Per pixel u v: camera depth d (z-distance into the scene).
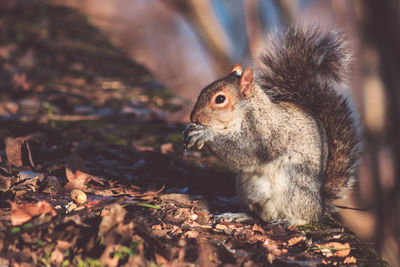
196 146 7.50
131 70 16.72
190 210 7.18
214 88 7.59
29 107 12.34
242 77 7.43
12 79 14.24
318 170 7.23
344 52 7.79
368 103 15.45
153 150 9.84
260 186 7.25
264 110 7.40
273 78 7.79
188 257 5.57
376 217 14.99
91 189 7.41
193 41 32.75
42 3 25.70
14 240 5.30
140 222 5.50
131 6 33.66
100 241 5.30
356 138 7.71
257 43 19.20
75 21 22.66
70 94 13.59
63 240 5.34
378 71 15.49
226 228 6.71
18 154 8.15
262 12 19.66
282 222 7.00
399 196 15.07
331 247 6.25
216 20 21.38
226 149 7.54
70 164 8.01
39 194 7.05
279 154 7.23
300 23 8.13
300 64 7.70
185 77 29.23
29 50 17.05
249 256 5.74
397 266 14.92
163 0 21.77
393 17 15.12
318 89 7.64
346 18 16.20
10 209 6.30
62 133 10.40
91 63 16.86
